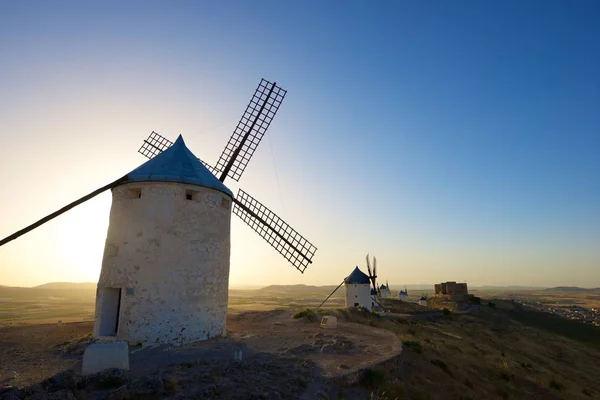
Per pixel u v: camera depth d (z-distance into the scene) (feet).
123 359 32.09
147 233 45.98
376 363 36.40
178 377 27.84
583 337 139.54
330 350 43.52
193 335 45.80
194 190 49.47
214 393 24.13
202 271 48.19
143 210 46.80
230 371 29.89
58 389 24.00
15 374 32.96
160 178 47.29
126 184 48.37
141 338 43.04
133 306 43.91
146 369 34.06
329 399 27.68
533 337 124.57
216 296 49.83
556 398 54.80
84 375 29.09
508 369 63.87
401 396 32.45
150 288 44.45
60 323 64.23
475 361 61.87
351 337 54.44
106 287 45.98
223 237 52.54
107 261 46.98
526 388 54.90
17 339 48.83
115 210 48.70
